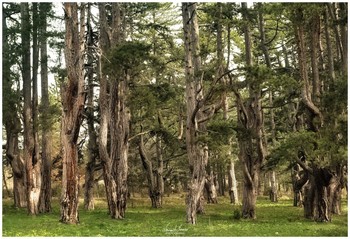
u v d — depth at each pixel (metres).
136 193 52.34
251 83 22.36
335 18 24.97
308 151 22.11
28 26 29.25
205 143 23.72
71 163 22.58
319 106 23.75
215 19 26.42
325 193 25.56
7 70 28.06
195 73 24.36
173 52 36.22
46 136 31.19
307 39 31.69
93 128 35.19
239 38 33.94
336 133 19.05
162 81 34.88
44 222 23.16
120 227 22.22
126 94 27.81
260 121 27.50
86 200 34.78
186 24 25.47
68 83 22.30
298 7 21.36
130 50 22.22
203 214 30.27
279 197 51.47
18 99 28.88
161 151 40.62
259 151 27.45
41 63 31.03
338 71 30.75
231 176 41.53
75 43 22.36
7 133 33.06
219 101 25.33
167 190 50.62
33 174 29.53
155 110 30.72
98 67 29.20
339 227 22.84
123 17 30.80
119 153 27.62
